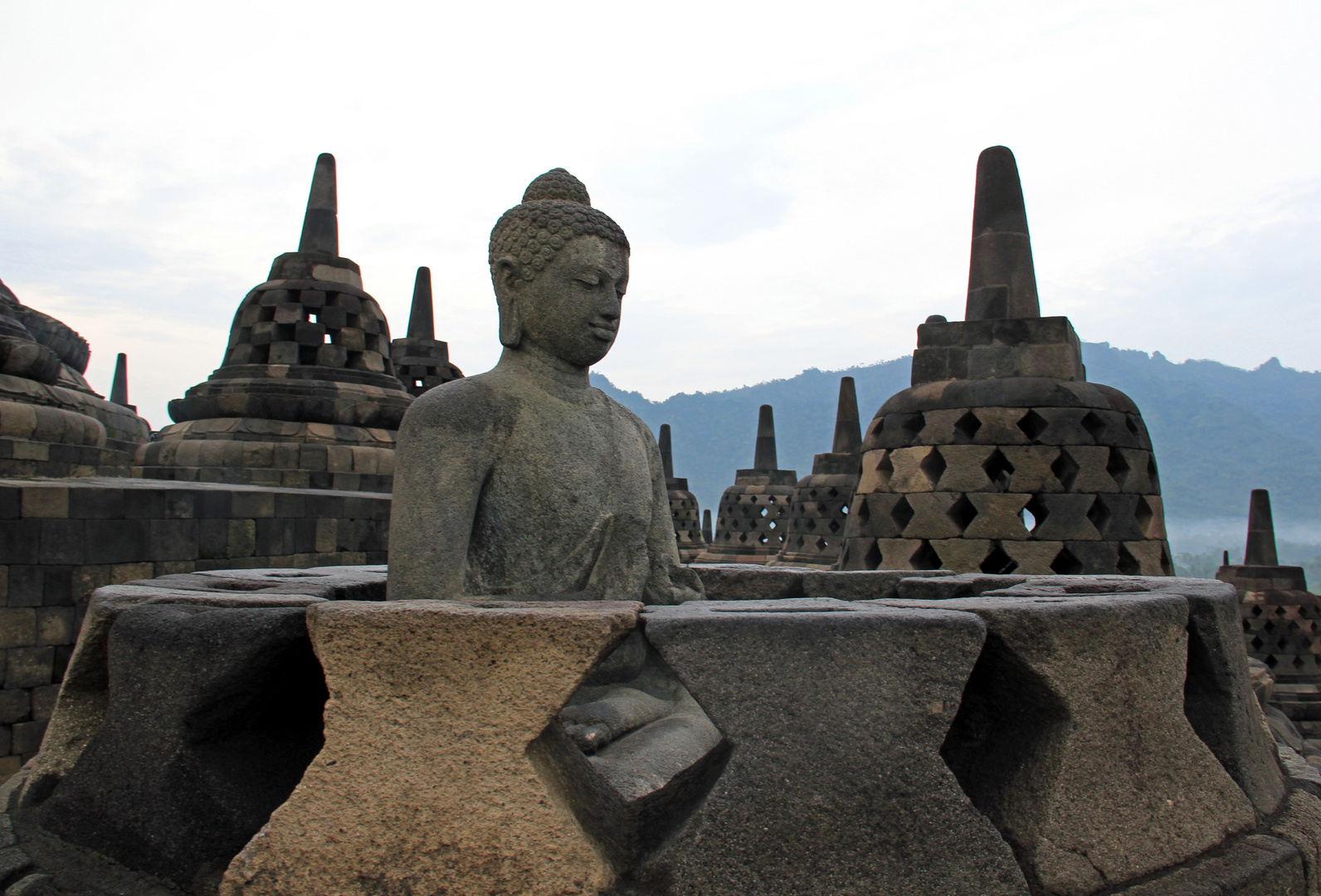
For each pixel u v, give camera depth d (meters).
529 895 2.39
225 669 2.77
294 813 2.47
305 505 9.23
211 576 4.19
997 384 7.73
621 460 4.01
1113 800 2.77
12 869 2.78
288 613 2.83
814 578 4.94
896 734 2.53
